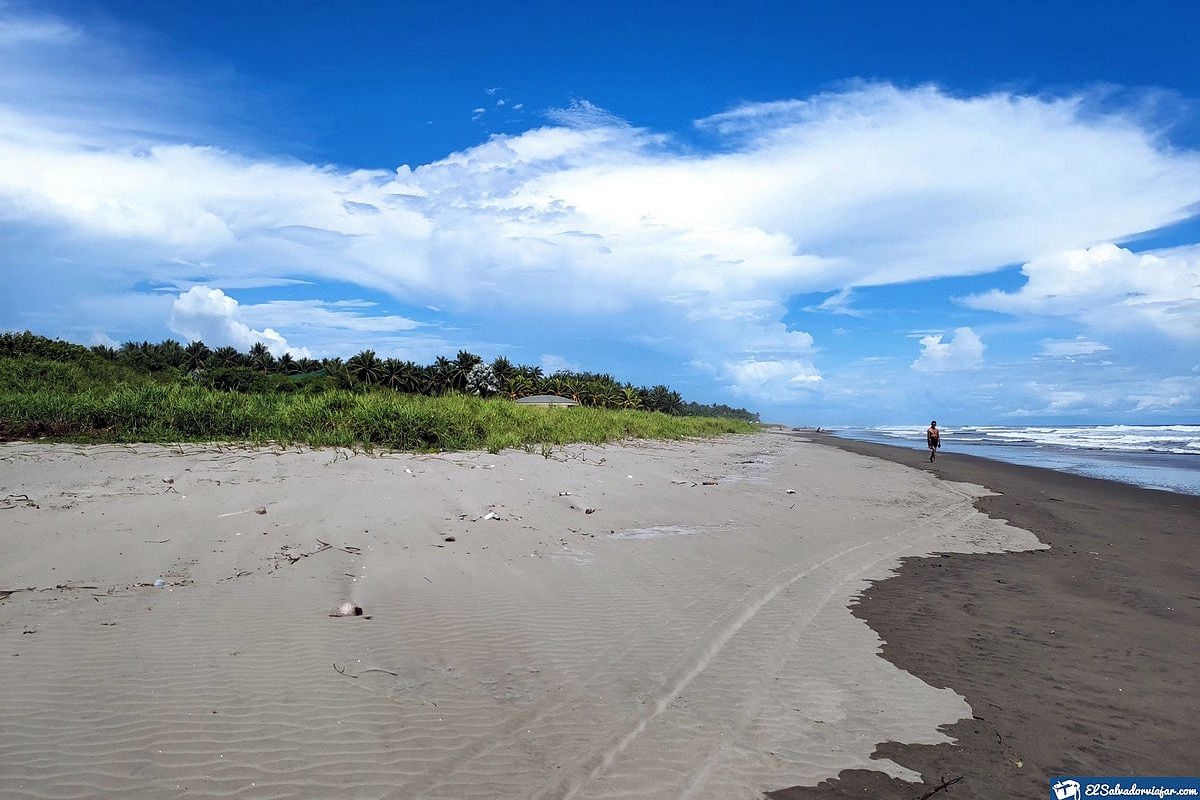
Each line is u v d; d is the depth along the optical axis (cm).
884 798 417
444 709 505
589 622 708
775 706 535
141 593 696
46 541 809
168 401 1772
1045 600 847
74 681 508
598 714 511
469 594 772
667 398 9825
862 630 718
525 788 412
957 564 1041
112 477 1139
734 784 427
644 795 411
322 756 434
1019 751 475
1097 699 559
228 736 450
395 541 938
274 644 598
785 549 1079
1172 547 1197
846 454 3419
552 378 7656
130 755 423
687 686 566
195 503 1007
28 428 1508
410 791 403
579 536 1076
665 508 1341
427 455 1620
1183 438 6031
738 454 2820
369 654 591
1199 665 635
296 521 973
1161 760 466
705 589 842
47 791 384
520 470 1535
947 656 649
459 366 7400
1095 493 1941
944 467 2742
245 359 7119
